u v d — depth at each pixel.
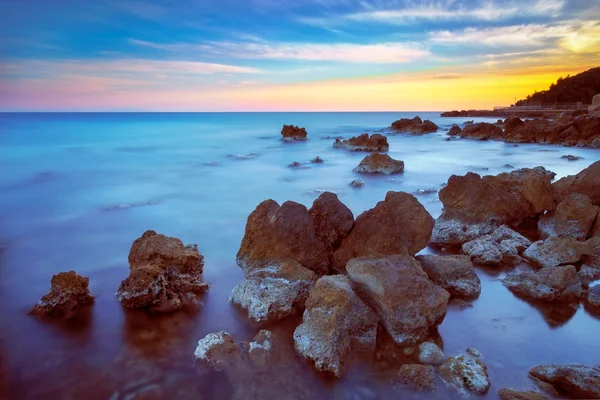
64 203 18.69
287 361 6.89
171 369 6.79
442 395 6.04
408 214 10.01
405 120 70.50
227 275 10.62
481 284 9.67
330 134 65.06
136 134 57.66
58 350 7.32
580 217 12.23
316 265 9.53
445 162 33.03
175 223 15.54
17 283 10.19
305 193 20.73
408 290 7.24
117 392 6.27
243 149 41.97
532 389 6.14
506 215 13.32
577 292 8.88
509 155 37.22
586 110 59.62
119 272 10.85
